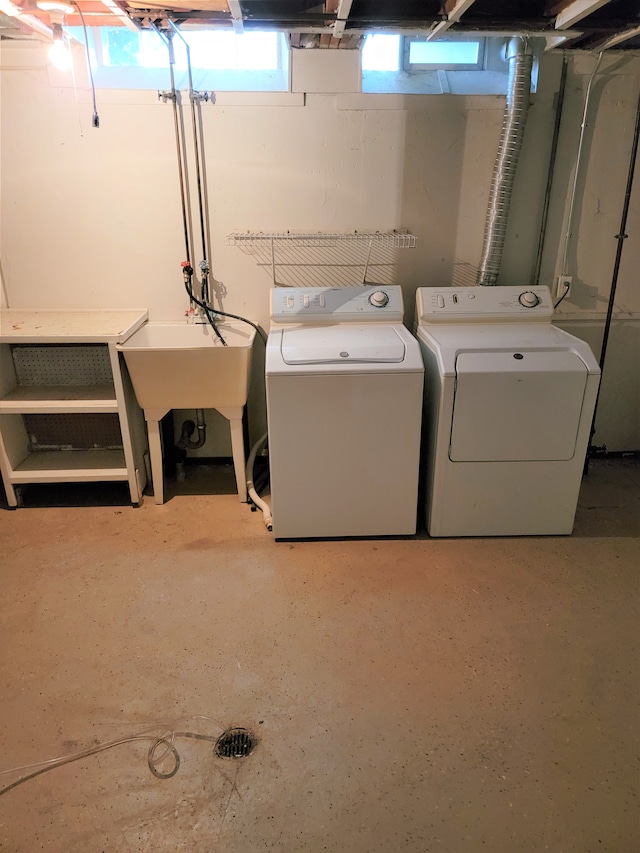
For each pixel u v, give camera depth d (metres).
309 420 2.18
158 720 1.58
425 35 2.27
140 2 1.98
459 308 2.53
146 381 2.46
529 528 2.40
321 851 1.26
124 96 2.48
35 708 1.61
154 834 1.29
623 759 1.47
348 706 1.62
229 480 2.95
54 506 2.69
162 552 2.33
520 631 1.90
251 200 2.66
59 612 1.99
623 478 2.94
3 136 2.52
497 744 1.51
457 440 2.23
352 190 2.66
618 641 1.86
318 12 2.05
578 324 2.94
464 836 1.29
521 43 2.33
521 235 2.79
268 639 1.87
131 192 2.62
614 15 2.07
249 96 2.50
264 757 1.47
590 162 2.67
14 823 1.32
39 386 2.77
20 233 2.66
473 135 2.59
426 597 2.06
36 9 1.94
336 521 2.37
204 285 2.74
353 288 2.59
